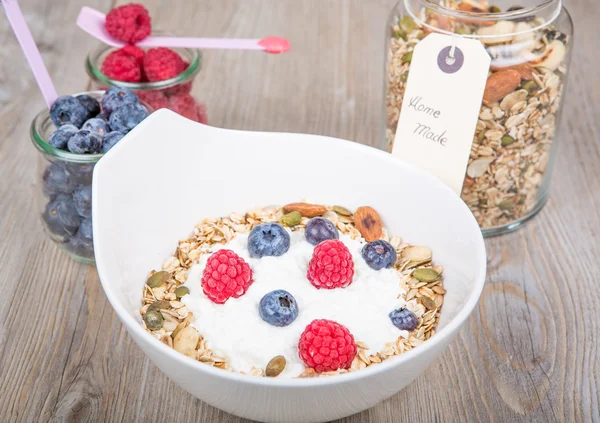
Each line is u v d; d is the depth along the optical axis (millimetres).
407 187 413
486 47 428
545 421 378
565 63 450
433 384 393
